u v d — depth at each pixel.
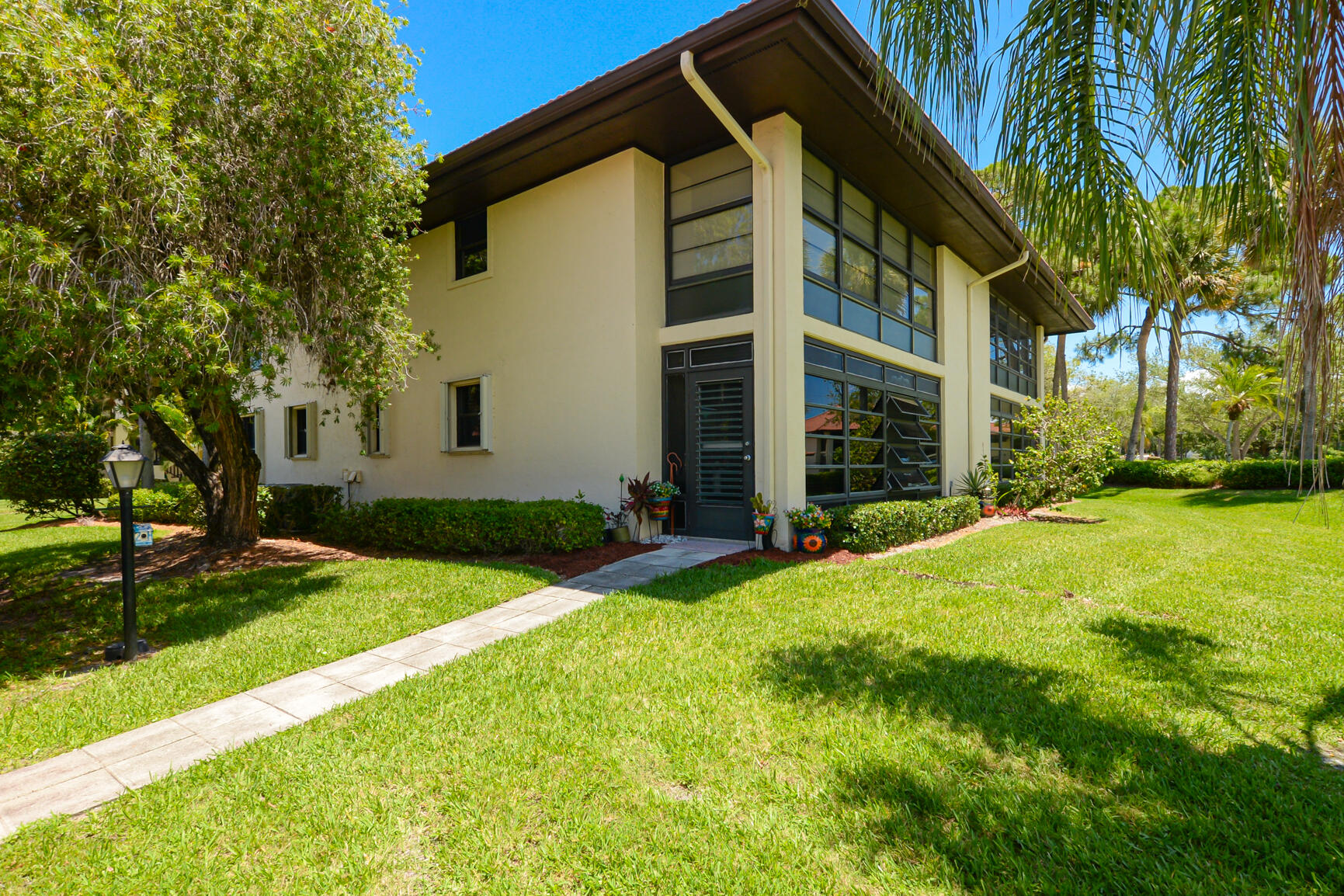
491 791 2.61
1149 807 2.43
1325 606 5.21
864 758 2.80
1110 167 2.86
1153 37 2.50
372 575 6.88
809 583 6.05
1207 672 3.74
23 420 4.70
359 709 3.45
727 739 3.00
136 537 6.95
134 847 2.34
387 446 11.77
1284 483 17.33
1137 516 12.70
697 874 2.12
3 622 5.72
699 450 8.59
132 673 4.17
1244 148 2.60
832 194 8.94
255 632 4.98
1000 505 14.52
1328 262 2.37
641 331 8.47
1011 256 12.77
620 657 4.14
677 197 8.90
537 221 9.53
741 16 6.23
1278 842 2.19
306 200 5.87
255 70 5.25
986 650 4.16
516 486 9.68
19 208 4.45
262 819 2.48
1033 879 2.06
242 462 9.26
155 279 4.83
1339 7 2.18
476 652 4.34
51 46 4.07
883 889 2.04
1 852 2.34
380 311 6.79
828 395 8.87
